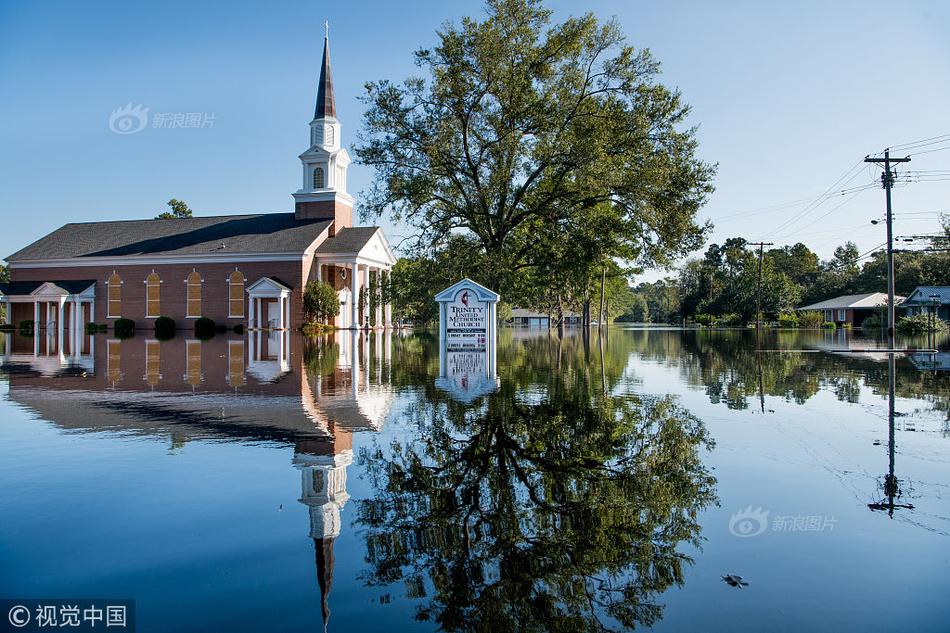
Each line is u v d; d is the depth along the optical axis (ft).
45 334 149.89
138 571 11.89
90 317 181.57
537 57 101.19
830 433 25.04
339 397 35.73
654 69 98.94
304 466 19.58
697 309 305.12
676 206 96.73
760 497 16.51
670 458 20.67
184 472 18.78
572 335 150.10
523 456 20.93
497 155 103.04
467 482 17.80
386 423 27.02
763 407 32.07
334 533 13.85
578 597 10.92
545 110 99.50
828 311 253.24
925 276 221.25
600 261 103.96
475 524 14.44
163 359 68.03
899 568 12.08
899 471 19.10
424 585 11.37
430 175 104.73
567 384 42.14
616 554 12.76
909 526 14.32
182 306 170.91
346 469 19.21
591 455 21.12
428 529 14.11
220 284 168.14
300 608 10.48
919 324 146.10
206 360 66.44
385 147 103.71
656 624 9.93
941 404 33.47
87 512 15.15
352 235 180.34
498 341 114.62
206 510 15.31
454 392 37.91
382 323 194.08
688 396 36.19
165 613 10.28
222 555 12.63
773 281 255.29
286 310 163.84
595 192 99.55
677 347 91.86
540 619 10.16
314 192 180.65
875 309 220.84
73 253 181.57
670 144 99.60
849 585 11.34
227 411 30.48
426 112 102.78
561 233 104.53
